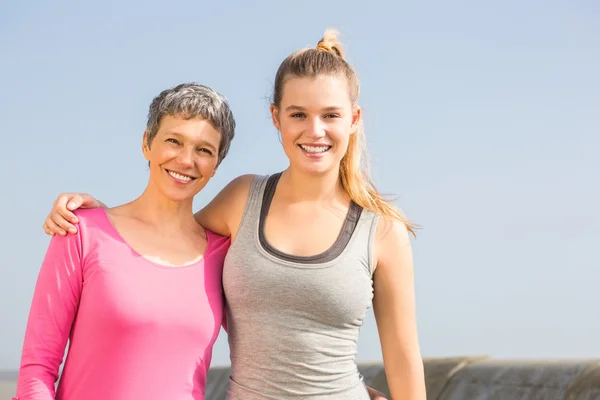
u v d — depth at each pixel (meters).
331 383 2.71
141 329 2.50
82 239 2.57
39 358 2.50
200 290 2.66
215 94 2.73
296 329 2.68
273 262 2.70
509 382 4.11
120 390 2.47
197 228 2.83
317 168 2.72
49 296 2.52
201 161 2.69
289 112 2.73
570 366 3.86
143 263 2.59
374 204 2.89
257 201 2.84
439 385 4.53
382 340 2.96
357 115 2.88
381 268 2.86
